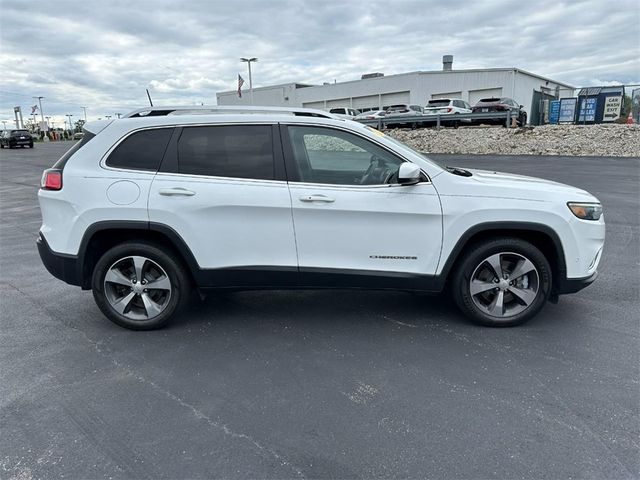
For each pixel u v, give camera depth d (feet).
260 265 12.88
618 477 7.68
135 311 13.57
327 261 12.85
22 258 21.45
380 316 14.26
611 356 11.63
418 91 139.95
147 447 8.56
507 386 10.37
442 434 8.82
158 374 11.12
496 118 77.46
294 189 12.59
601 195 33.88
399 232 12.64
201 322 14.03
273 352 12.12
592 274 13.16
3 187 49.19
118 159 12.91
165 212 12.59
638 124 68.18
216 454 8.37
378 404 9.78
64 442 8.72
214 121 12.82
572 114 87.92
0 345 12.69
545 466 7.95
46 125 311.27
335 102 160.76
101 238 13.34
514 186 12.78
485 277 13.20
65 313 14.88
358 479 7.75
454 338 12.73
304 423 9.20
